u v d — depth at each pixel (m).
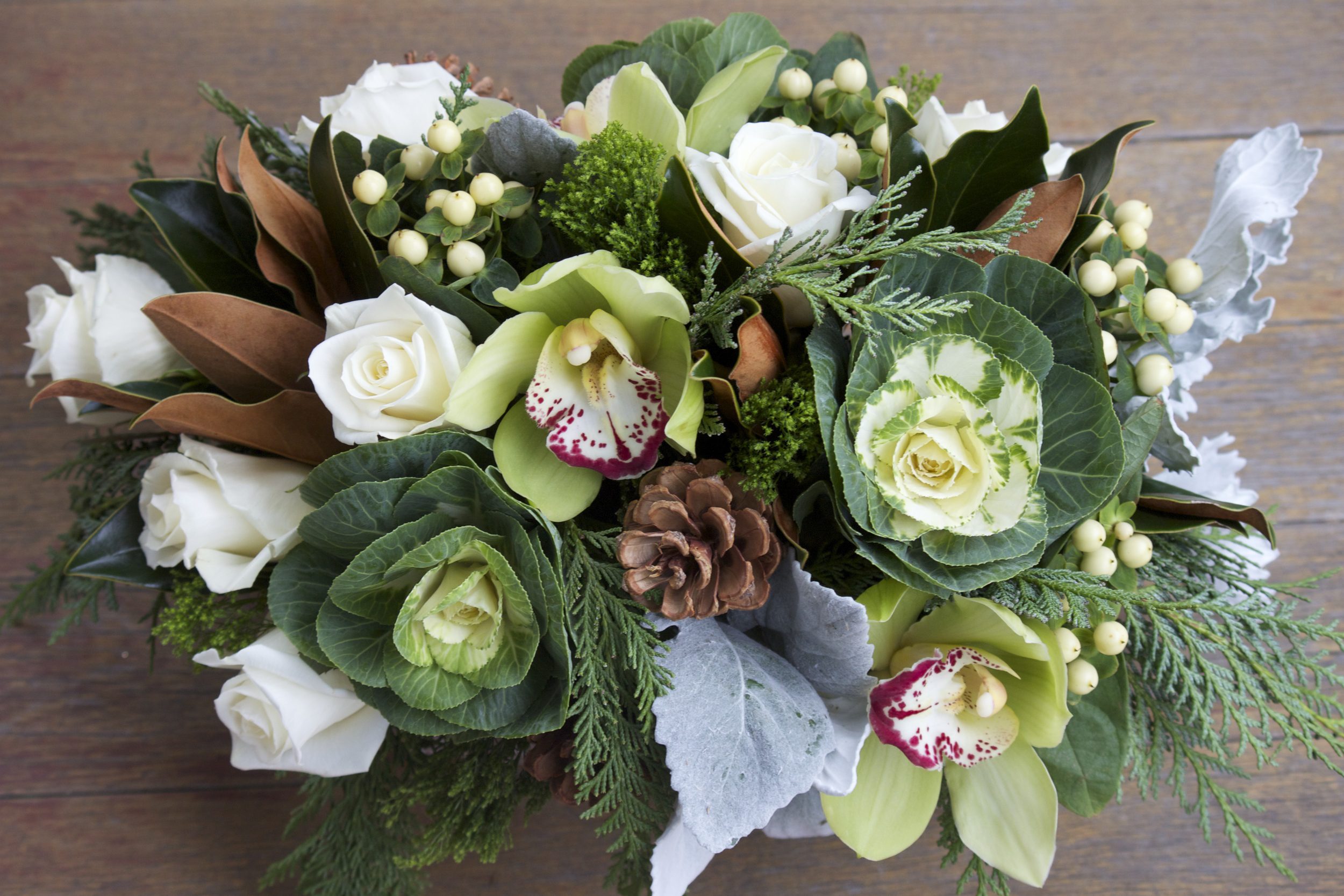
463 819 0.63
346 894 0.69
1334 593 0.92
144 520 0.60
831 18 1.01
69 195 0.97
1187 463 0.64
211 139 0.75
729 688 0.52
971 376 0.48
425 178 0.56
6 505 0.92
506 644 0.51
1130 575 0.57
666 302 0.47
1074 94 1.02
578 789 0.57
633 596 0.50
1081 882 0.87
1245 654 0.57
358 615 0.52
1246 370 0.96
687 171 0.50
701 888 0.85
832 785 0.51
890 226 0.53
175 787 0.88
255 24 1.00
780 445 0.50
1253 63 1.02
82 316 0.61
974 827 0.58
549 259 0.60
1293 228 0.99
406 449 0.49
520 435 0.53
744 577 0.48
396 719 0.53
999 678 0.56
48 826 0.87
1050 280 0.52
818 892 0.85
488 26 1.00
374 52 1.00
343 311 0.51
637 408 0.51
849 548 0.58
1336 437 0.95
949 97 1.02
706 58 0.64
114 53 0.99
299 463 0.58
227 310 0.53
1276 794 0.88
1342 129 1.01
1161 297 0.58
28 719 0.89
